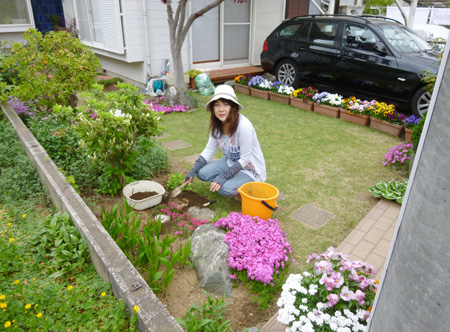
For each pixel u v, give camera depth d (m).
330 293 1.99
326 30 7.32
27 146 3.98
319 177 4.37
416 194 0.93
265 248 2.75
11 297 2.10
